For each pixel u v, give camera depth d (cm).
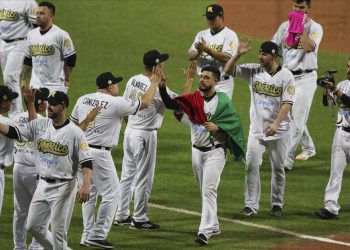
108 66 7762
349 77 4741
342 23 8988
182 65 7869
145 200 4481
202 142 4284
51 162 3781
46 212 3838
